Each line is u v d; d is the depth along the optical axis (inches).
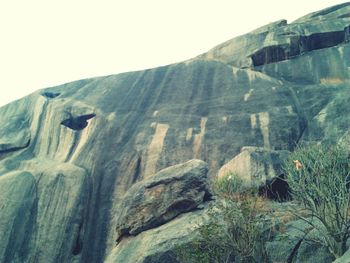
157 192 697.6
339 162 457.1
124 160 948.0
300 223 511.8
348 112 835.4
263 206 527.2
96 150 997.2
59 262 806.5
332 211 428.8
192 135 940.6
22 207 896.9
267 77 1050.7
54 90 1318.9
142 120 1035.9
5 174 1003.9
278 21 1226.6
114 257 643.5
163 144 941.2
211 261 494.9
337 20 1155.9
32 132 1187.9
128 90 1160.8
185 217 644.1
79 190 906.1
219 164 863.1
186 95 1068.5
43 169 995.3
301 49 1122.0
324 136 814.5
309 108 914.1
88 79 1304.1
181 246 530.0
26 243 843.4
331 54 1068.5
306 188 457.1
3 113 1353.3
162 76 1174.3
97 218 866.1
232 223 483.5
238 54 1193.4
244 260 480.1
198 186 679.7
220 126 938.7
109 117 1072.8
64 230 845.2
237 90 1021.8
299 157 481.7
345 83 953.5
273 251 487.5
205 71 1132.5
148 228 668.1
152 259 578.6
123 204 747.4
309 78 1040.8
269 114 919.7
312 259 452.1
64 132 1106.7
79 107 1147.3
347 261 320.5
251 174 669.3
